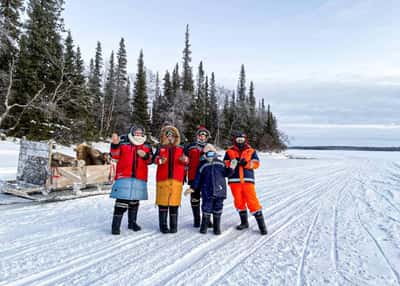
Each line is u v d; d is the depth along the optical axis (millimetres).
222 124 53906
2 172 10750
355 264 3557
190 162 5160
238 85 65125
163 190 4613
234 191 5008
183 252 3824
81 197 7125
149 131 40531
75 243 4020
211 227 5113
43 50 24188
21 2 22422
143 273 3164
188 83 45781
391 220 5812
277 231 4965
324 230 5059
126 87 48375
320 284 3018
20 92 23109
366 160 37625
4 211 5645
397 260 3703
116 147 4508
